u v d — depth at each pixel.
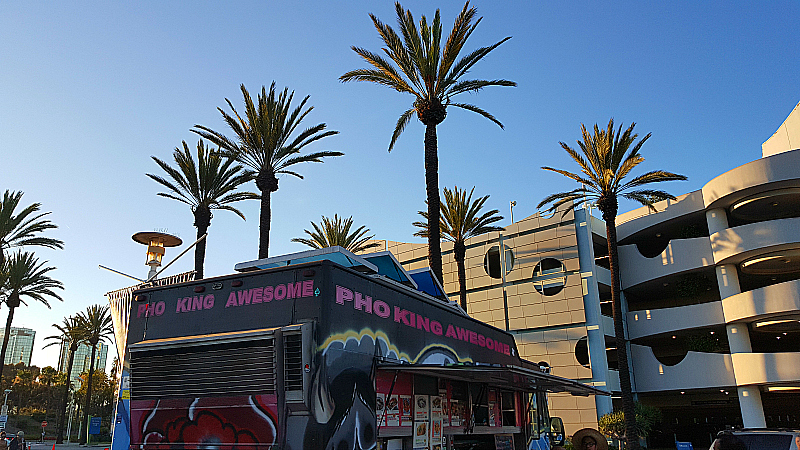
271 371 6.89
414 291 9.39
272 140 23.78
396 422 8.32
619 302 27.75
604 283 35.06
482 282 39.03
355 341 7.51
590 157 29.42
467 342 11.05
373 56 22.12
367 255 10.13
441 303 10.28
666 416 41.97
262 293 7.53
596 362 32.41
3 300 38.78
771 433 10.16
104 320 60.94
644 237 38.41
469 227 33.66
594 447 10.41
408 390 8.86
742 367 29.08
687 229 35.34
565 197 30.03
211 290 7.93
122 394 8.03
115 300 9.38
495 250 39.16
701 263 32.12
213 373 7.27
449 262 41.53
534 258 36.69
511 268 37.75
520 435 13.70
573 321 33.91
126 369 8.14
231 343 7.23
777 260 29.69
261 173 23.75
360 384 7.42
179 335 7.91
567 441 30.73
